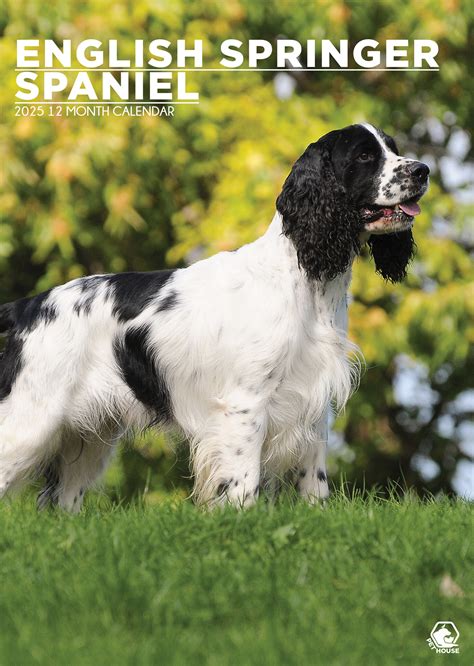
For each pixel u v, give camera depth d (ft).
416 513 25.91
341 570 21.54
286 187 30.40
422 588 20.79
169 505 26.50
